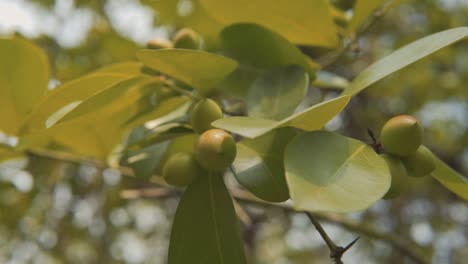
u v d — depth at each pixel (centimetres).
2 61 69
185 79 63
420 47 59
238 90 70
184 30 71
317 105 55
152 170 69
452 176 61
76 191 132
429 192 171
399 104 166
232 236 62
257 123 55
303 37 75
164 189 96
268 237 182
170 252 62
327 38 74
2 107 71
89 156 83
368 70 60
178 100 67
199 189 62
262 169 60
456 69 162
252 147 61
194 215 62
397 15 150
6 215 130
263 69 70
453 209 178
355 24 75
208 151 59
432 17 144
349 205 52
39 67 70
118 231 156
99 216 143
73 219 140
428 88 164
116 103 63
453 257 181
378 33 151
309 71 68
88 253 160
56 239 145
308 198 52
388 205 169
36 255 146
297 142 55
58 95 62
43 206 133
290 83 65
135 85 62
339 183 54
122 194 94
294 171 53
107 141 77
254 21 73
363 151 56
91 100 60
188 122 67
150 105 67
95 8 125
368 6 74
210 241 62
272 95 65
